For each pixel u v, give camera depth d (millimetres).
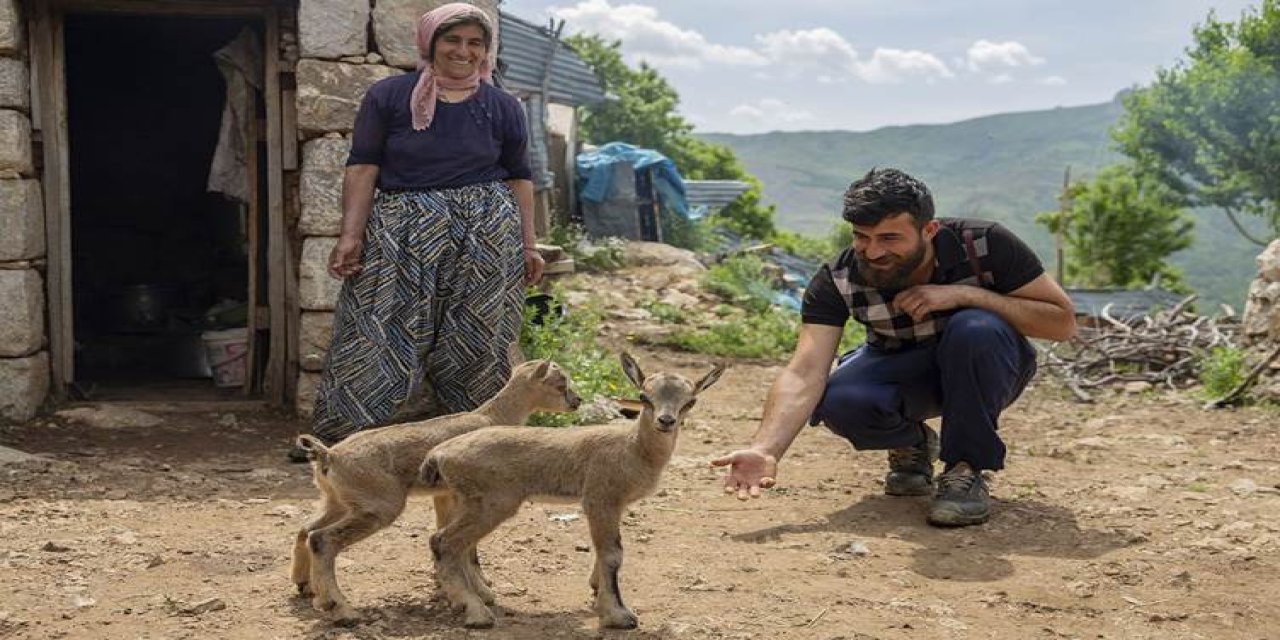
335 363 7242
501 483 4641
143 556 5434
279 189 9203
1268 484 7422
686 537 6016
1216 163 37062
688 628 4645
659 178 25938
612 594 4633
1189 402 11594
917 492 6902
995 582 5348
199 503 6531
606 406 8852
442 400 7438
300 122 8586
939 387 6543
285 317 9320
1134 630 4777
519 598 4977
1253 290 12891
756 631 4652
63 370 9203
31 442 8086
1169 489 7223
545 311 9852
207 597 4859
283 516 6270
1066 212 48188
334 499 4820
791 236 46188
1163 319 14773
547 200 21656
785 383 6148
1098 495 7031
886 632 4688
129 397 9734
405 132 7148
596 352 10555
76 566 5277
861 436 6551
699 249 26281
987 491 6398
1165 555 5754
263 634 4473
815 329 6367
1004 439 9312
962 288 6227
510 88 22156
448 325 7250
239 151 10125
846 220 5984
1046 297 6277
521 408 5359
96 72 13398
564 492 4703
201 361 11062
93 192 13641
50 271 9102
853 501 6840
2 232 8516
